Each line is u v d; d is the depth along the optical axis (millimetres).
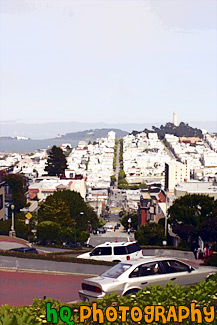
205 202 51844
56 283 17969
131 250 23250
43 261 19844
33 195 100688
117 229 123812
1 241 36219
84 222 69500
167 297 9883
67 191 70062
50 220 62688
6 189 66000
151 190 118000
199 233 49469
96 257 22922
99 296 12266
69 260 19797
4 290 16781
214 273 13719
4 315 7574
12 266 20016
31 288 17094
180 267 13461
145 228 59562
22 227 58000
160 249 33000
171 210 52438
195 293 10039
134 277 12727
